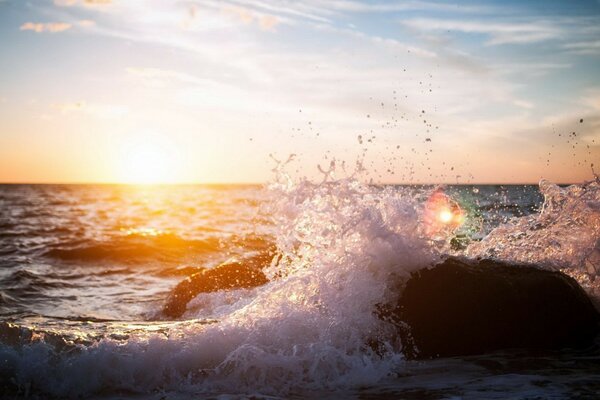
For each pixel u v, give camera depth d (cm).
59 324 600
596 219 579
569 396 361
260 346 424
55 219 3008
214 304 735
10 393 377
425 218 522
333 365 415
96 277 1145
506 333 472
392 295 490
